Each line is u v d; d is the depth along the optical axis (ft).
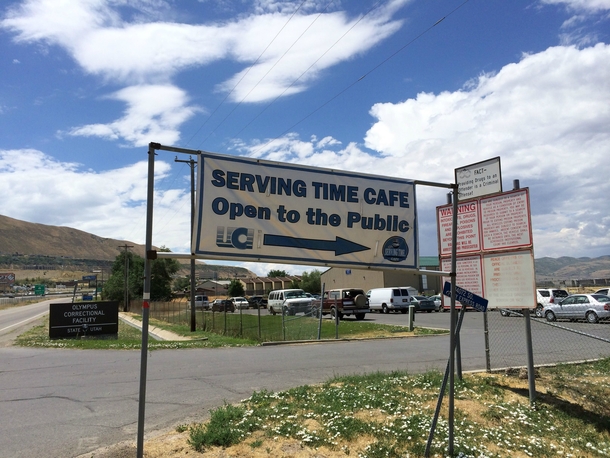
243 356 43.57
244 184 19.81
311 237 20.92
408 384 27.68
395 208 22.82
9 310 209.36
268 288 319.06
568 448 20.70
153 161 16.49
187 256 17.66
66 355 46.26
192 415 23.31
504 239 27.27
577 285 199.72
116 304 71.10
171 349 50.37
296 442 18.48
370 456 17.54
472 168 29.68
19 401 26.30
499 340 53.01
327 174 21.56
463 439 19.74
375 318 104.78
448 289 21.50
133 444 18.49
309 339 60.75
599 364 35.99
